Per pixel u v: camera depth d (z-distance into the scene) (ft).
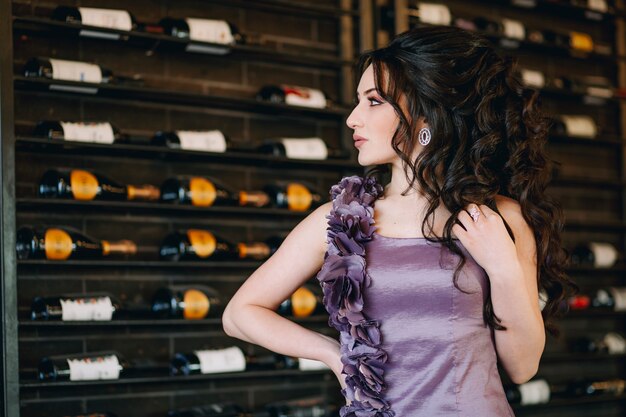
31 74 9.78
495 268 5.12
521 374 5.54
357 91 5.99
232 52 11.03
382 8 12.48
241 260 10.85
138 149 10.09
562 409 13.88
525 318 5.21
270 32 12.14
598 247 13.76
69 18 9.91
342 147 12.09
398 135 5.61
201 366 10.18
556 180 13.55
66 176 9.80
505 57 5.88
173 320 10.11
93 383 9.48
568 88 14.02
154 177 11.05
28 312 10.10
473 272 5.35
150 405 10.75
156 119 11.18
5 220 9.11
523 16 14.42
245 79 11.86
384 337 5.41
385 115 5.67
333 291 5.47
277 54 11.34
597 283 14.66
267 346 5.83
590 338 13.89
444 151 5.51
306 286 11.12
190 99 11.02
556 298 6.04
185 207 10.41
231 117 11.73
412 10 12.34
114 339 10.61
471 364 5.31
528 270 5.68
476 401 5.27
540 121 5.92
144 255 10.91
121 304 10.00
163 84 11.21
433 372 5.31
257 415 11.01
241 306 5.93
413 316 5.36
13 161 9.20
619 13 14.70
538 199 5.84
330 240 5.60
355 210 5.58
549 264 5.87
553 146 14.51
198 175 11.37
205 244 10.51
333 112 11.65
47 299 9.59
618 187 14.58
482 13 13.91
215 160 11.09
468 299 5.33
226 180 11.61
